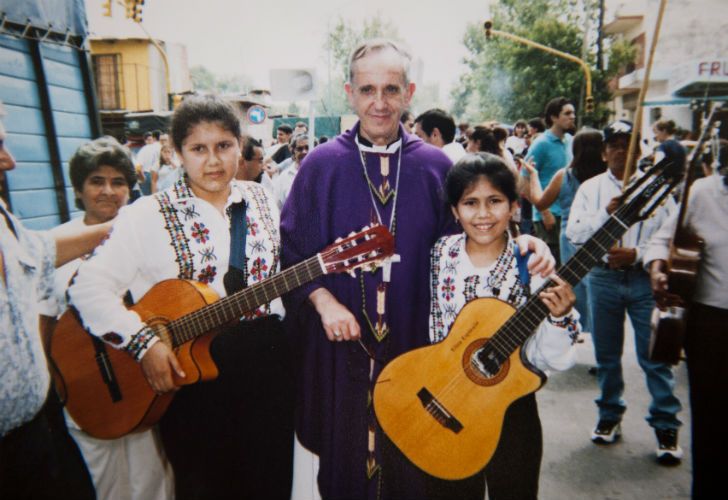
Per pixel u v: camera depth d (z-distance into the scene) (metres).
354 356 1.83
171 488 2.07
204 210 1.76
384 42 1.77
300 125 8.90
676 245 1.95
